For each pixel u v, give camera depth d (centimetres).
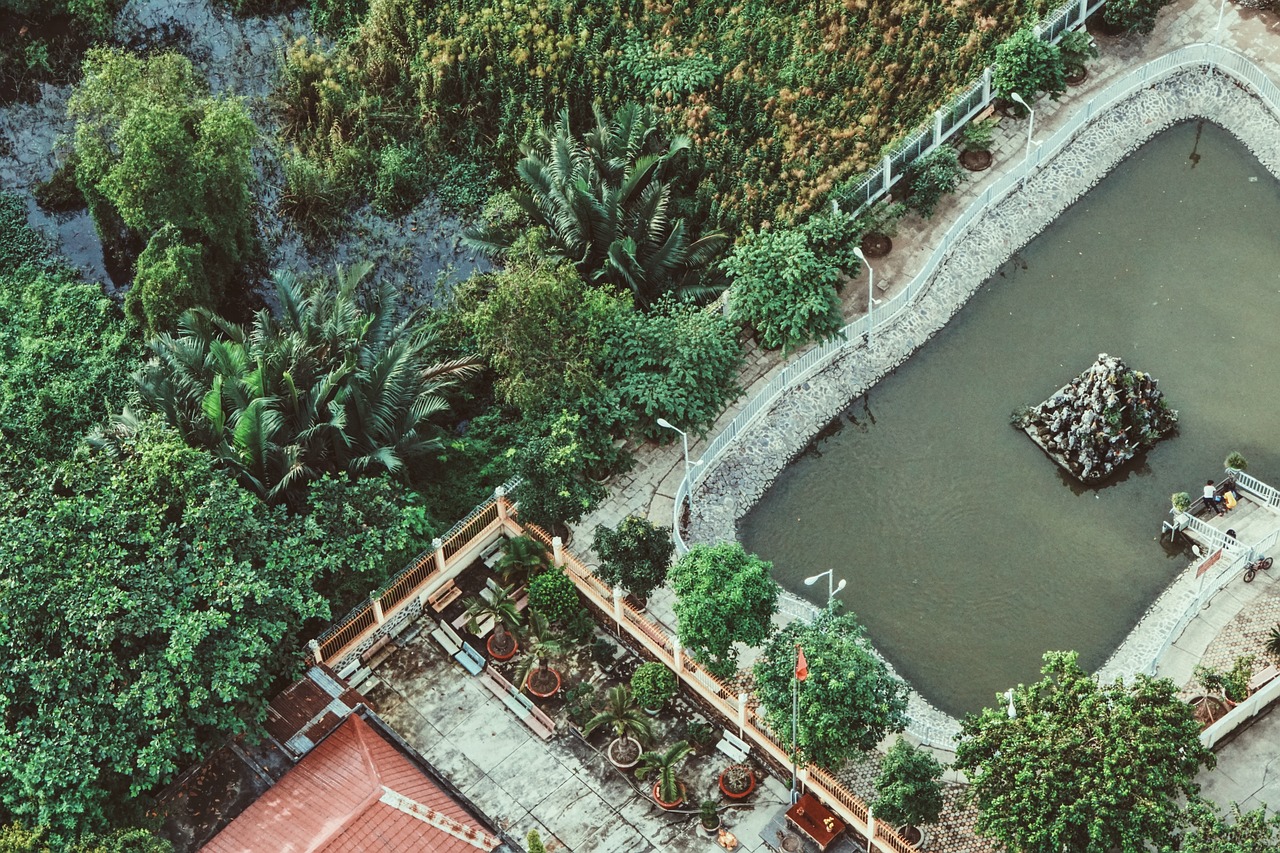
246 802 4641
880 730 4747
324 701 4869
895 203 6431
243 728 4656
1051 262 6397
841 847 4722
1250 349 6084
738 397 5953
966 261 6319
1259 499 5628
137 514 4862
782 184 6412
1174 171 6650
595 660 5225
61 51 7562
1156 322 6184
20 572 4669
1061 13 6775
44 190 6912
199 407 5331
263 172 6919
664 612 5366
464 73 6856
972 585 5525
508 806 4909
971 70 6706
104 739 4519
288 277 5734
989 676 5297
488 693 5169
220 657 4647
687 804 4884
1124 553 5588
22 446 5719
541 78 6756
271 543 4972
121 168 5966
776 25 6862
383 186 6756
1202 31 6938
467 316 5772
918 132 6462
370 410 5347
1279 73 6769
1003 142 6631
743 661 5225
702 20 6938
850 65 6731
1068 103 6750
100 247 6750
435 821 4516
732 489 5738
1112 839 4362
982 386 6044
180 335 6012
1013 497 5750
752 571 4844
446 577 5388
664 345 5697
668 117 6550
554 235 6216
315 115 7050
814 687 4628
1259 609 5294
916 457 5862
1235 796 4844
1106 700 4588
